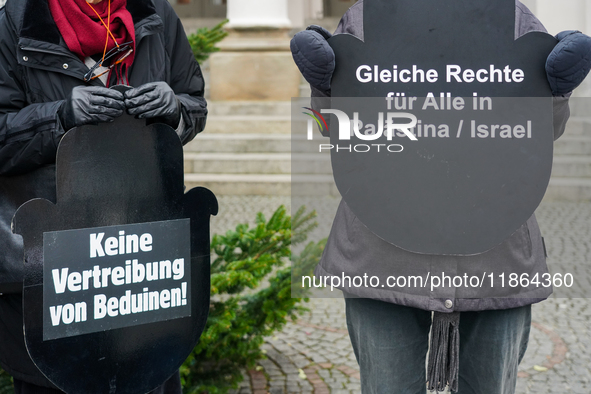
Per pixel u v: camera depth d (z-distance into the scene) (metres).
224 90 10.38
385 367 2.03
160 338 1.92
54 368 1.73
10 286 1.87
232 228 6.65
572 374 3.38
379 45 1.88
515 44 1.85
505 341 1.98
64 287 1.73
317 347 3.81
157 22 2.01
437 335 1.97
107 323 1.81
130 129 1.82
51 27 1.84
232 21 10.48
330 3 15.98
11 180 1.93
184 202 1.93
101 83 1.96
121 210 1.82
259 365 3.60
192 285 1.97
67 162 1.72
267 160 8.77
